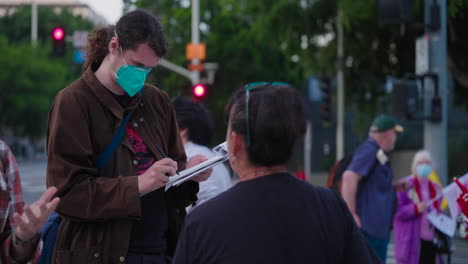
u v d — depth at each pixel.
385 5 8.84
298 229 1.77
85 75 2.71
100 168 2.67
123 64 2.68
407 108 8.94
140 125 2.84
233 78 31.61
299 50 17.31
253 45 31.39
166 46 2.75
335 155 37.62
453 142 24.00
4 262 2.19
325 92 17.41
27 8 59.91
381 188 5.37
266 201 1.79
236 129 1.85
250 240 1.73
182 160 3.07
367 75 17.02
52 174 2.54
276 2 16.17
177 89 31.08
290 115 1.81
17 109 45.38
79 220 2.53
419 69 9.34
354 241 1.87
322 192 1.89
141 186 2.50
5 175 2.34
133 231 2.68
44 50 47.75
